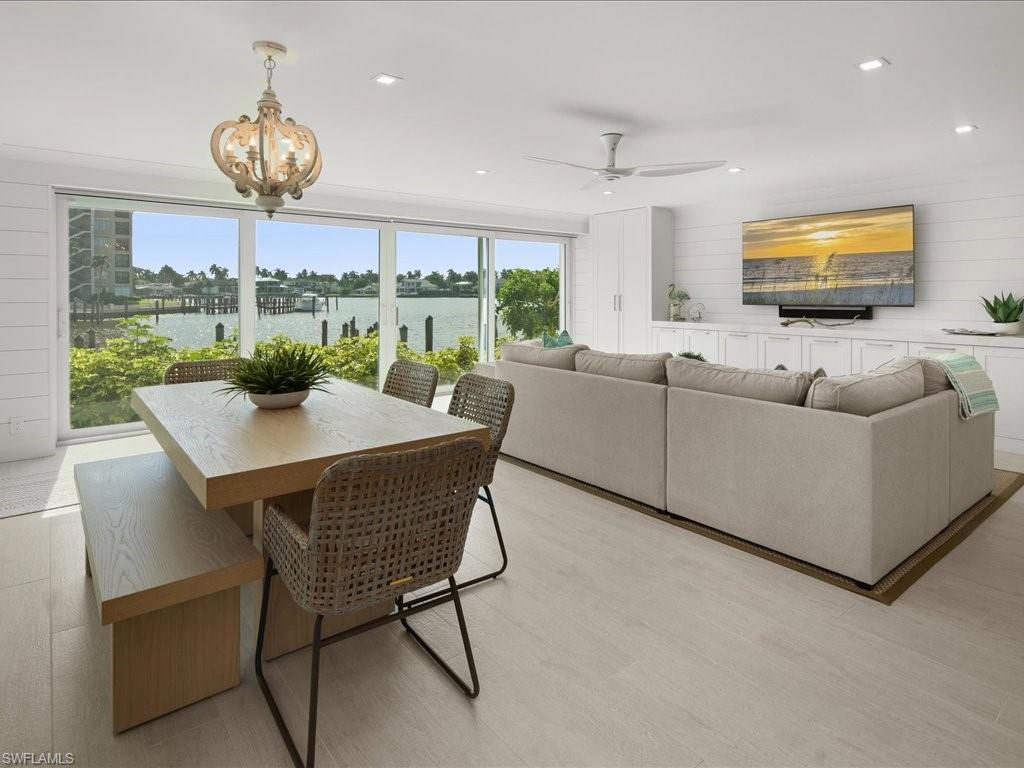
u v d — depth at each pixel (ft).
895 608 7.91
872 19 7.95
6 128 12.51
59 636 7.26
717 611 7.84
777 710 5.98
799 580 8.66
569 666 6.70
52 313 15.42
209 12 7.70
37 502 11.94
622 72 9.80
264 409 8.38
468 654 6.14
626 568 9.06
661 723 5.81
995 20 7.97
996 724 5.77
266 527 6.13
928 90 10.64
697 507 10.62
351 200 20.61
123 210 16.92
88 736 5.65
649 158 15.75
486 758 5.38
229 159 7.97
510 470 14.05
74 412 16.66
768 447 9.43
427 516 5.51
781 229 21.59
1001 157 15.76
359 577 5.24
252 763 5.35
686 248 24.93
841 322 20.43
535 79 10.11
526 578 8.75
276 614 6.87
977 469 11.53
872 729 5.72
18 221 14.76
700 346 23.02
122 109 11.37
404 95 10.86
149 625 5.80
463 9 7.69
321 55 9.04
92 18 7.82
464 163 16.19
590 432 12.58
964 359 11.42
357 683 6.44
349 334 21.53
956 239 17.92
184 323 18.06
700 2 7.52
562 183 18.97
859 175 18.21
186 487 8.24
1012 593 8.29
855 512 8.43
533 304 27.40
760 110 11.73
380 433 7.02
